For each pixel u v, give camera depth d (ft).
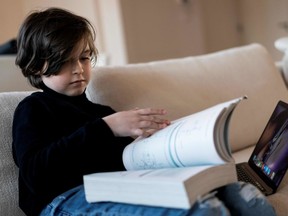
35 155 3.29
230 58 5.63
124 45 13.12
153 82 4.85
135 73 4.81
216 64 5.49
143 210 2.75
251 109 5.31
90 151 3.39
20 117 3.59
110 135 3.35
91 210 3.10
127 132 3.37
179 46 14.93
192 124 2.88
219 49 16.47
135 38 13.50
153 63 5.15
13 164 3.84
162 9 14.35
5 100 4.03
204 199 2.51
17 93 4.20
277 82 5.69
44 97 3.79
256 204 2.74
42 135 3.47
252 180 3.78
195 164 2.84
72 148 3.26
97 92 4.52
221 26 16.49
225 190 2.78
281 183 3.82
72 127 3.74
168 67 5.15
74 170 3.62
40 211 3.54
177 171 2.74
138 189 2.74
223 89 5.27
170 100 4.81
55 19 3.73
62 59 3.63
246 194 2.75
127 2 13.24
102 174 3.13
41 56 3.69
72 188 3.60
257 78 5.57
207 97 5.11
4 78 5.29
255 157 4.14
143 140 3.26
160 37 14.30
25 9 12.55
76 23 3.75
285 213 3.38
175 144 2.89
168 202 2.58
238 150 5.17
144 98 4.66
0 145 3.83
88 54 3.87
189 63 5.36
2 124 3.89
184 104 4.88
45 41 3.64
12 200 3.77
